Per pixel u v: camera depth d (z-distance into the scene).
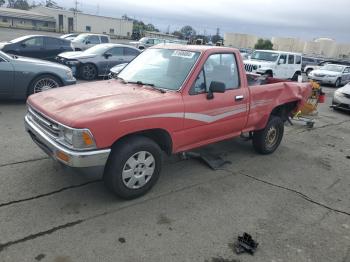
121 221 3.52
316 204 4.29
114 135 3.49
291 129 8.34
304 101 6.49
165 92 4.18
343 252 3.33
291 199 4.37
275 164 5.61
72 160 3.34
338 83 21.66
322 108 12.52
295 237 3.51
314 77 21.73
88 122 3.31
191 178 4.72
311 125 8.71
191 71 4.30
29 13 60.25
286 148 6.63
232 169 5.19
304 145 7.00
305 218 3.92
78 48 20.59
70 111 3.54
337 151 6.79
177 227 3.50
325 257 3.23
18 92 7.88
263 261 3.10
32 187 4.06
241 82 5.00
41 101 4.00
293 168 5.52
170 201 4.02
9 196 3.83
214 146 6.24
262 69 17.52
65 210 3.63
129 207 3.80
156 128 3.87
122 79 4.83
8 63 7.64
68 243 3.10
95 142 3.38
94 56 13.73
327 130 8.71
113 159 3.64
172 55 4.71
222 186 4.55
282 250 3.28
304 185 4.86
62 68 8.49
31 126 3.98
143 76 4.69
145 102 3.79
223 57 4.74
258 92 5.23
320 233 3.63
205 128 4.48
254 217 3.83
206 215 3.78
